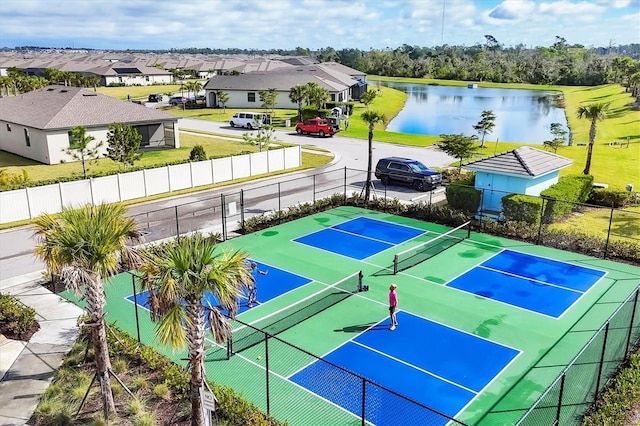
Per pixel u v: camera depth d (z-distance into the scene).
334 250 23.27
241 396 12.40
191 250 9.73
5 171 32.78
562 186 27.22
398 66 170.25
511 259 21.98
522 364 14.17
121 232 11.15
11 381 13.32
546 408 12.00
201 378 10.11
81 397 12.47
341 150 47.22
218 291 9.42
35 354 14.61
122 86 116.31
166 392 12.57
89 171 36.06
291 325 16.38
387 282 19.70
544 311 17.31
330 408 12.27
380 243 24.19
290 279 20.12
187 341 9.90
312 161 42.31
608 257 22.09
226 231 25.72
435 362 14.31
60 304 17.77
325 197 31.30
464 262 21.67
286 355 14.67
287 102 75.31
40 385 13.16
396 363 14.24
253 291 17.78
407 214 28.61
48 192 27.41
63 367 13.83
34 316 16.42
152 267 9.82
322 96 63.09
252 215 28.30
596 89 113.69
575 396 12.40
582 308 17.50
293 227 26.58
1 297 16.95
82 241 10.61
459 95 113.81
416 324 16.44
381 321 16.67
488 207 27.75
